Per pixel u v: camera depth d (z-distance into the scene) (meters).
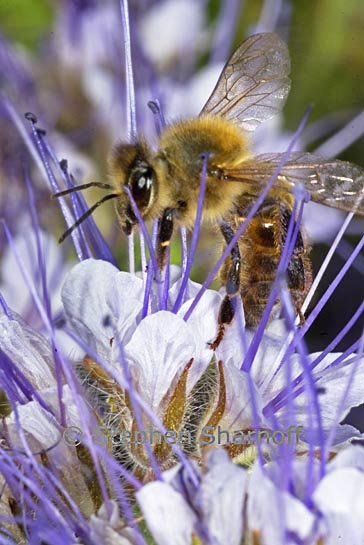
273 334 0.14
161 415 0.13
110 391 0.13
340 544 0.12
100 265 0.13
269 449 0.13
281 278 0.13
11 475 0.13
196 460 0.13
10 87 0.17
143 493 0.12
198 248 0.15
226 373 0.13
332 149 0.17
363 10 0.17
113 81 0.17
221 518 0.12
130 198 0.13
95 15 0.17
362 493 0.12
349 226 0.16
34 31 0.17
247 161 0.14
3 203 0.16
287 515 0.12
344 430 0.13
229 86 0.14
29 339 0.13
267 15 0.17
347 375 0.13
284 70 0.14
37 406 0.13
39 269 0.14
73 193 0.14
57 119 0.17
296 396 0.13
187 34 0.17
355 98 0.17
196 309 0.13
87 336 0.13
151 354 0.13
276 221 0.14
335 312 0.16
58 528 0.13
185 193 0.14
